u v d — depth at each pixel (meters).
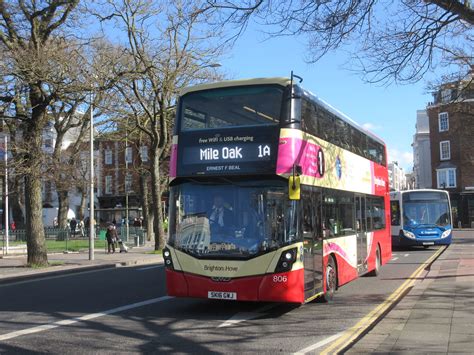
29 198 19.72
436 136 60.66
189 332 7.85
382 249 15.80
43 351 6.76
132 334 7.73
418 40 9.19
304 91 9.58
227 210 8.90
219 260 8.68
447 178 58.94
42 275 17.61
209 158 9.16
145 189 40.50
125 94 24.59
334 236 10.85
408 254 23.72
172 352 6.67
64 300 11.36
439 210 26.17
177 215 9.22
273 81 9.16
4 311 9.99
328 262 10.39
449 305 9.15
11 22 18.80
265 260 8.49
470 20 8.74
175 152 9.47
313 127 9.95
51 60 18.09
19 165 19.00
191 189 9.22
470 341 6.52
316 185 9.84
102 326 8.34
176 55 25.23
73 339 7.43
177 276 8.96
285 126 8.91
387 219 16.95
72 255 26.62
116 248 31.98
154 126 27.00
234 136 9.08
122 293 12.30
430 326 7.45
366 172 14.21
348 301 10.72
